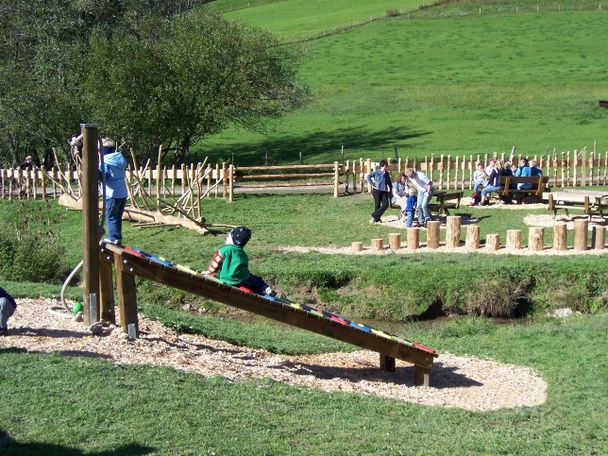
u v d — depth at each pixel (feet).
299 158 173.78
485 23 298.15
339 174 120.78
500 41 274.98
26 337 40.73
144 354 40.63
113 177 47.65
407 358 44.14
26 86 141.28
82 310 45.50
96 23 163.63
